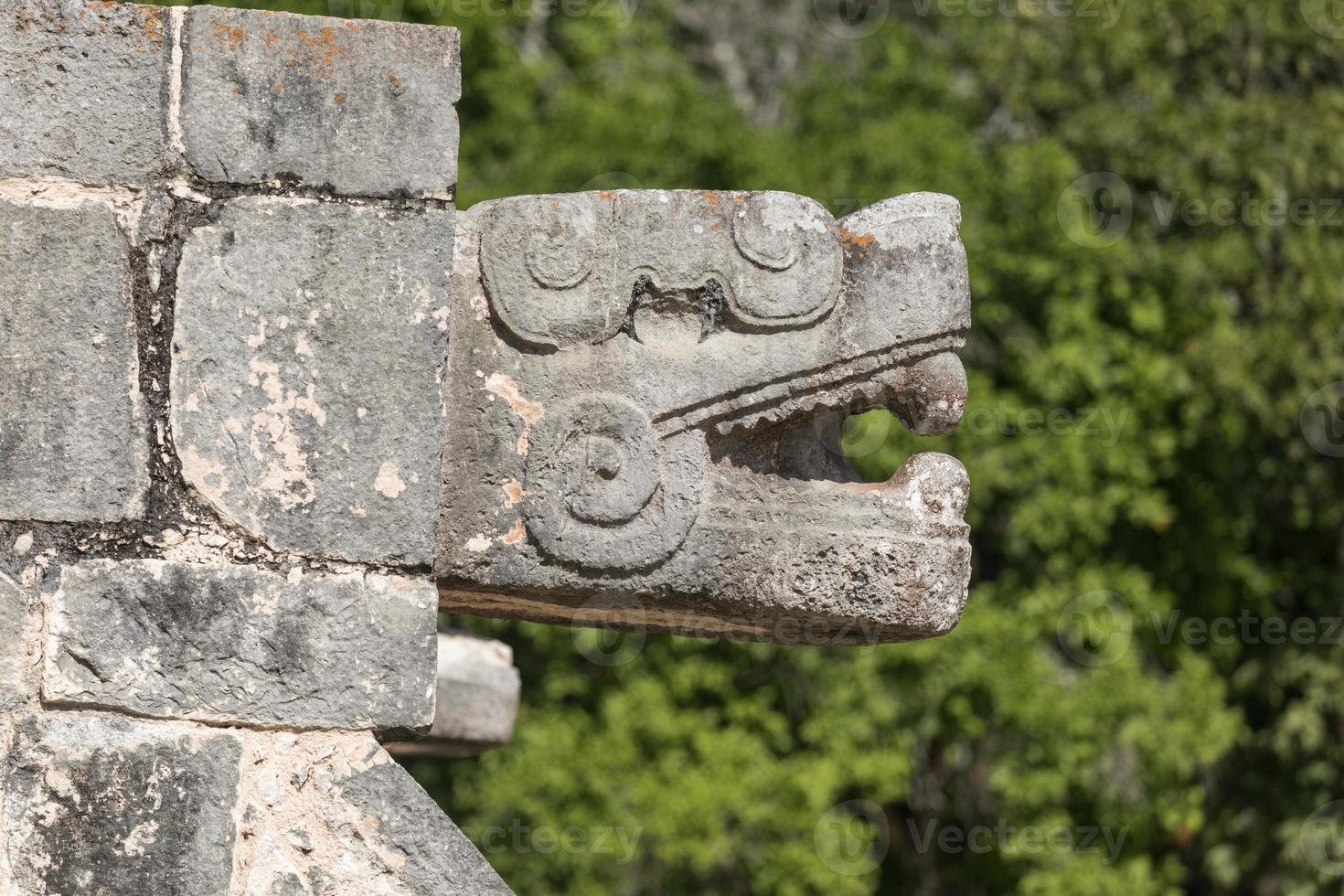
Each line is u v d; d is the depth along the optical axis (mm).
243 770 8922
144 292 9008
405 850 9078
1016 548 34281
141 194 9047
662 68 36219
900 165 33719
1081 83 35031
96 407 8883
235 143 9133
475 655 17312
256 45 9195
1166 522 34125
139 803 8758
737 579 10102
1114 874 33219
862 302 10242
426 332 9320
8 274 8852
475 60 33438
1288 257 33656
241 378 9055
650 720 32219
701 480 10039
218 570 8945
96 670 8766
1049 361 34031
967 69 37469
